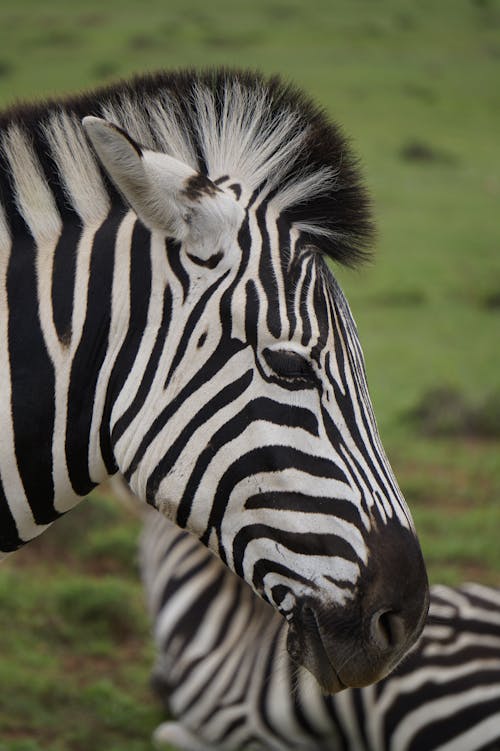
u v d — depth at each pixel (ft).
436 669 44.50
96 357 26.43
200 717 50.03
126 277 26.23
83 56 367.66
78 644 66.28
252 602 50.70
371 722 44.93
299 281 25.71
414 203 225.35
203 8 500.33
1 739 53.42
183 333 25.54
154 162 24.77
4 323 26.76
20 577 73.67
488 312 160.25
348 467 24.90
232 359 25.12
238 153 27.55
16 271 27.02
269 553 24.77
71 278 26.71
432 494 93.76
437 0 552.41
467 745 44.06
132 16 469.98
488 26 508.94
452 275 175.73
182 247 25.81
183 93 28.04
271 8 503.61
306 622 24.70
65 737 54.75
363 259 28.07
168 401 25.48
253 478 24.76
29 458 26.84
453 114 325.83
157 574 55.42
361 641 24.49
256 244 25.77
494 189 244.22
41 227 27.27
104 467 27.27
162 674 57.00
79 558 79.10
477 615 45.88
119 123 27.78
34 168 27.40
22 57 363.97
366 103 326.03
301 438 24.76
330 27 463.83
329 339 25.54
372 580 24.44
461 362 133.80
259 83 28.19
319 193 27.22
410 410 114.32
